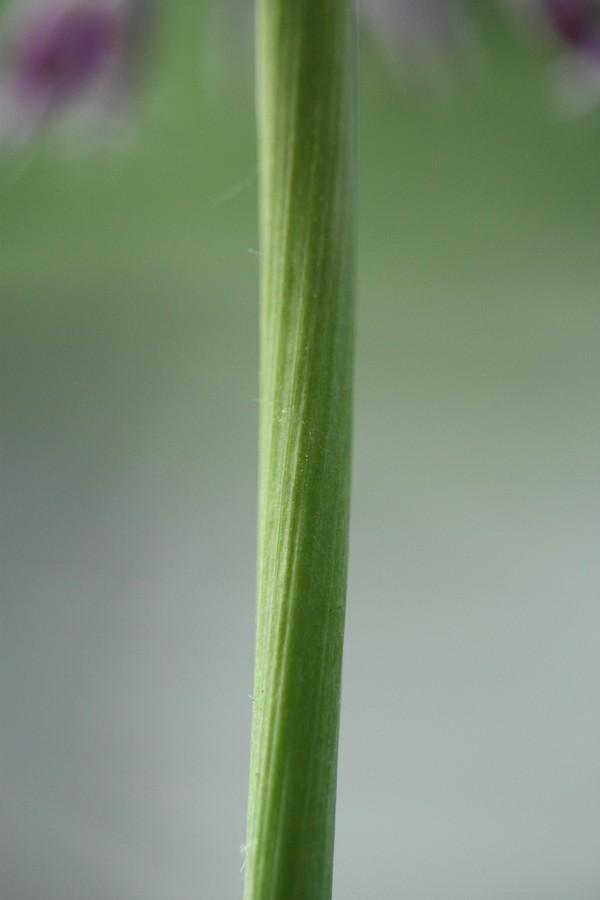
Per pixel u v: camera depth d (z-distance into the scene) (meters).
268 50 0.21
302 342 0.20
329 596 0.20
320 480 0.20
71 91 0.32
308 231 0.21
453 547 1.00
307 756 0.20
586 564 0.99
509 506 1.00
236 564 1.02
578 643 0.98
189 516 1.03
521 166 0.79
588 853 0.93
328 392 0.20
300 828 0.20
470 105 0.67
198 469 1.04
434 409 1.00
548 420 1.00
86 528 1.02
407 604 1.00
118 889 0.95
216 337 1.02
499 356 0.98
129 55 0.33
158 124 0.51
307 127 0.21
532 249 0.87
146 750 0.99
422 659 0.99
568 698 0.97
